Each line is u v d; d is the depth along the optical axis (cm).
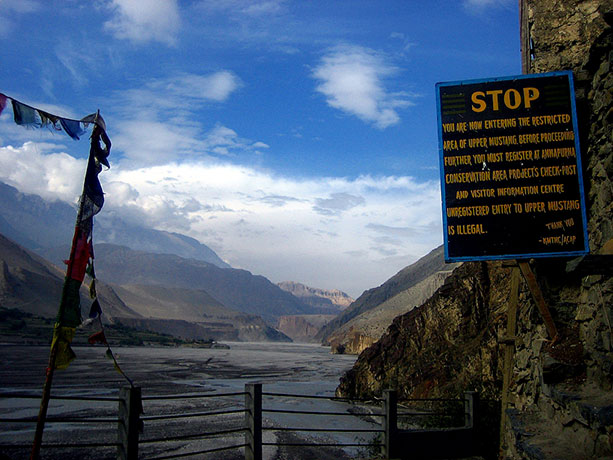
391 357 2861
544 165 1152
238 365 7206
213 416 2344
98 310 731
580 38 1245
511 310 1195
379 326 11894
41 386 3344
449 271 11438
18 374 4150
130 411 731
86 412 2370
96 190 757
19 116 676
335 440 1816
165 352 11206
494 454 1271
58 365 687
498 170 1167
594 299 1015
